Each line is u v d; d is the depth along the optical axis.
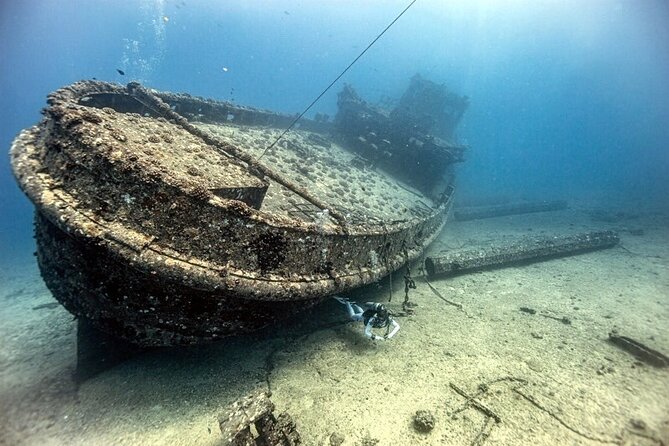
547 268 9.71
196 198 3.46
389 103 19.45
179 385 4.48
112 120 4.92
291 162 8.53
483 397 4.53
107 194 3.39
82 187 3.46
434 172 12.81
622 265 9.96
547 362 5.37
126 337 3.94
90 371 4.70
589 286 8.46
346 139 14.09
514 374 5.05
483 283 8.54
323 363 5.06
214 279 3.47
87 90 5.98
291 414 4.12
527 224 16.06
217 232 3.60
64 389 4.56
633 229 14.43
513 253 9.60
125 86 6.89
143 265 3.23
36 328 7.08
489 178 39.12
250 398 3.44
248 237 3.78
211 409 4.16
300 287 4.16
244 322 4.18
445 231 14.09
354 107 14.02
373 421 4.07
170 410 4.11
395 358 5.25
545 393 4.67
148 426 3.90
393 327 6.07
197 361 4.91
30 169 3.80
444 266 8.47
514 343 5.88
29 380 4.87
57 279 4.00
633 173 47.66
